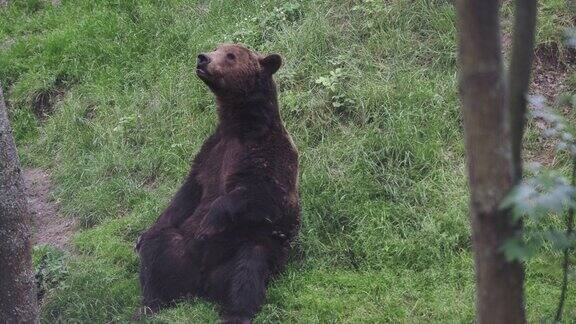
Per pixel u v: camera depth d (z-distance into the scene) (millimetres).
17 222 8484
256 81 9672
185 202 10234
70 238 12070
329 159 11578
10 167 8375
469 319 8633
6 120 8352
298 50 13477
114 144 13297
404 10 13656
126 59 15070
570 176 10641
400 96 12195
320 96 12578
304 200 10867
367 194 10883
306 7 14469
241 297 9008
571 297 8977
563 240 5520
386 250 10055
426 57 13031
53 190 13281
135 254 11039
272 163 9500
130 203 12328
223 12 15164
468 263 9750
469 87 4934
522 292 5469
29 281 8688
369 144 11539
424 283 9539
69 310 9781
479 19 4773
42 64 15711
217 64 9469
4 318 8602
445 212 10547
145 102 13945
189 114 13297
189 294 9609
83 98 14648
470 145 5055
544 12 13156
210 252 9445
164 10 15734
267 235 9539
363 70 12945
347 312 9055
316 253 10234
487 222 5168
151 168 12758
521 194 4836
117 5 16578
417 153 11281
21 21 17422
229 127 9852
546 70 12570
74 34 16062
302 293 9430
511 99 5465
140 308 9445
